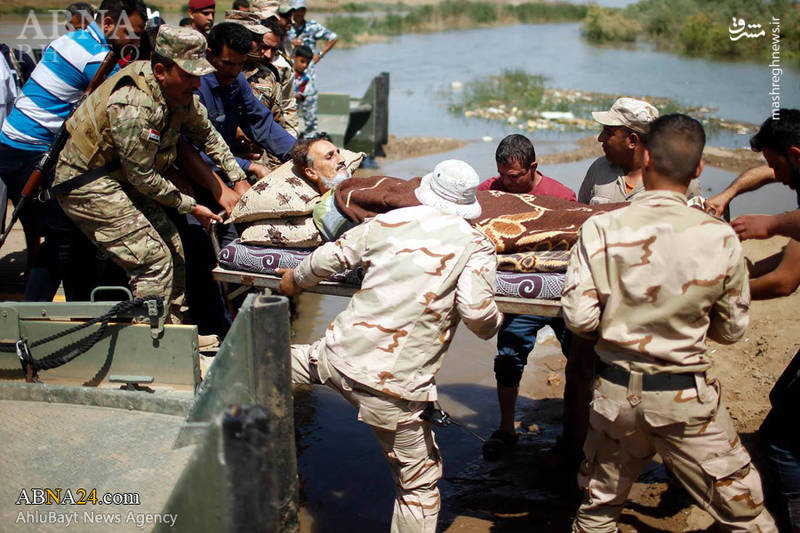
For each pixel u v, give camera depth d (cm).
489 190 437
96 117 397
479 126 1538
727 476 310
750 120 1598
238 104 532
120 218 412
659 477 453
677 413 305
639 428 315
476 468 472
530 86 1973
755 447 446
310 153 414
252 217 420
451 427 519
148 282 422
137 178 403
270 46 620
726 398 512
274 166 591
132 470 330
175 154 432
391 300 332
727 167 1200
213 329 513
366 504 439
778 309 621
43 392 380
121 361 386
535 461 475
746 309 312
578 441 453
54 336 380
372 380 333
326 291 393
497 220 388
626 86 2061
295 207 409
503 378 472
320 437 509
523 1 4891
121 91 393
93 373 390
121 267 470
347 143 1256
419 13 3897
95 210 410
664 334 304
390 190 395
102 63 461
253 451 249
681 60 2628
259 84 616
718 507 315
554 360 614
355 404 344
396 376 333
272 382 280
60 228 468
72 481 324
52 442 349
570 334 458
